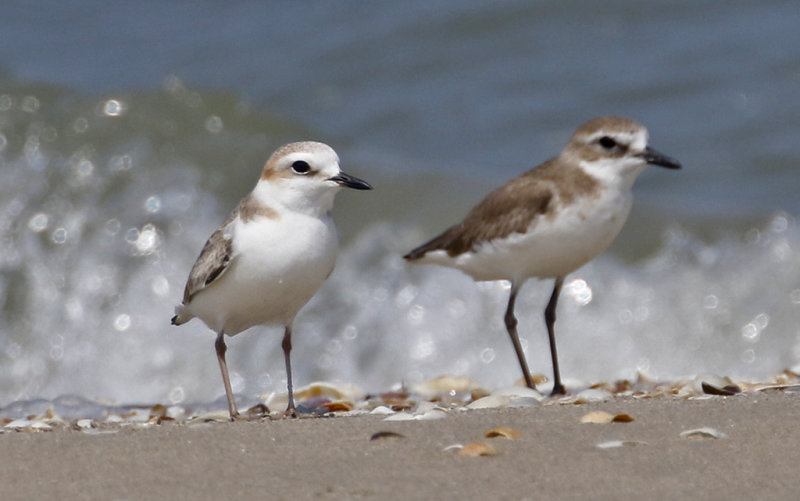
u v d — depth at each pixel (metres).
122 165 18.64
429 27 26.94
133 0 29.36
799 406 7.49
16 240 17.14
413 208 19.03
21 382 16.09
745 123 23.28
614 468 6.01
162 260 17.09
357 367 16.31
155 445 6.70
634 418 7.27
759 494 5.52
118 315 16.58
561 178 10.00
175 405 11.08
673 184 21.78
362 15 27.91
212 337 16.52
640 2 27.27
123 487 5.80
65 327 16.48
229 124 20.36
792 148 22.38
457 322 16.72
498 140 22.92
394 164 20.45
